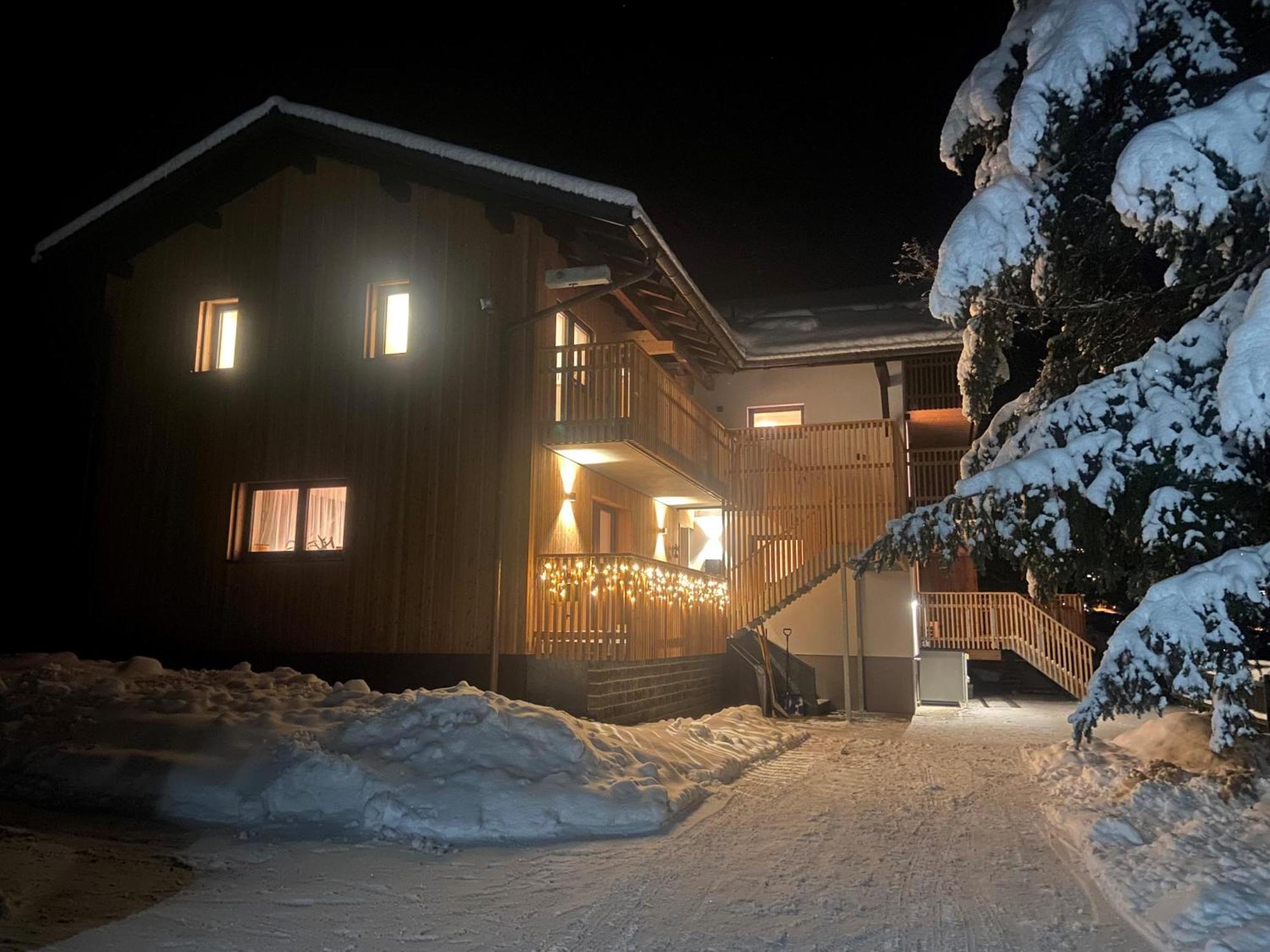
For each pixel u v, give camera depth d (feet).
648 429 41.01
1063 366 29.01
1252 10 23.35
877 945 14.69
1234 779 23.63
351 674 40.34
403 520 40.55
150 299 47.67
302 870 18.66
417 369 41.57
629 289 46.19
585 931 15.26
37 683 31.50
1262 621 20.43
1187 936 14.44
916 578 57.52
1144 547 22.67
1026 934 15.20
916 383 57.47
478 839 21.16
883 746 38.04
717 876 18.48
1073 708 54.80
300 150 44.83
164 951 14.12
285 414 43.62
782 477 51.85
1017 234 24.20
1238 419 18.22
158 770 24.26
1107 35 22.81
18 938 14.39
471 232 41.75
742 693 52.34
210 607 43.32
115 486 46.26
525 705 27.76
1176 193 19.94
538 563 39.01
